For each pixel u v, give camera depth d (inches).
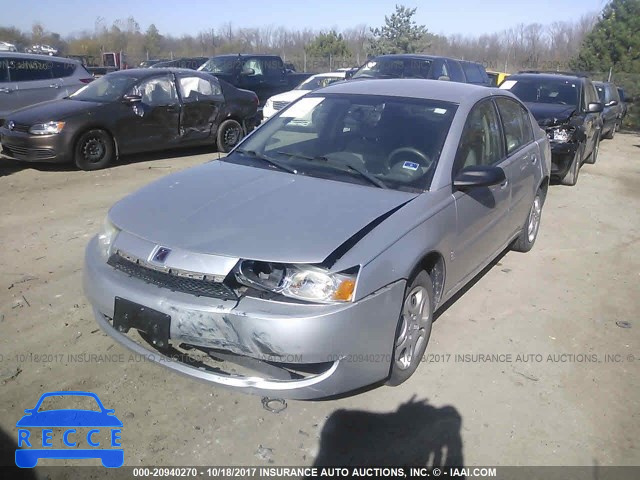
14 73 472.1
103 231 139.0
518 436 122.2
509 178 185.9
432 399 133.0
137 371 138.6
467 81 526.0
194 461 111.4
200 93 420.8
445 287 150.5
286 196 136.3
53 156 346.0
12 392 129.1
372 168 151.3
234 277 114.1
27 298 174.2
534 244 248.2
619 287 204.4
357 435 120.1
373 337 118.0
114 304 122.6
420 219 133.2
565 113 355.3
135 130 380.8
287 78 668.1
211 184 146.2
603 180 396.8
